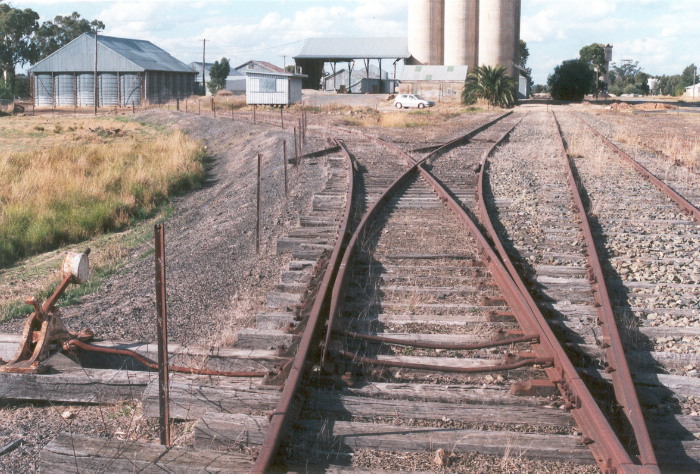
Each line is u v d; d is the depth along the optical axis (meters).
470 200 13.09
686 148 24.08
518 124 40.22
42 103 93.06
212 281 9.05
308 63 107.62
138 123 53.28
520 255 9.09
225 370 5.79
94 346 6.03
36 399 5.49
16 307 8.57
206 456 4.13
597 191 14.19
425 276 7.98
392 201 13.00
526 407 4.77
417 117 46.50
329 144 25.03
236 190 18.22
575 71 94.00
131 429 4.94
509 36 94.00
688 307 7.28
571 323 6.62
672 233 10.48
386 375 5.55
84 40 90.19
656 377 5.46
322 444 4.35
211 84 118.62
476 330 6.50
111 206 16.25
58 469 4.14
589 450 4.20
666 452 4.29
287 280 8.26
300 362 4.99
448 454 4.25
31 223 14.76
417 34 99.00
